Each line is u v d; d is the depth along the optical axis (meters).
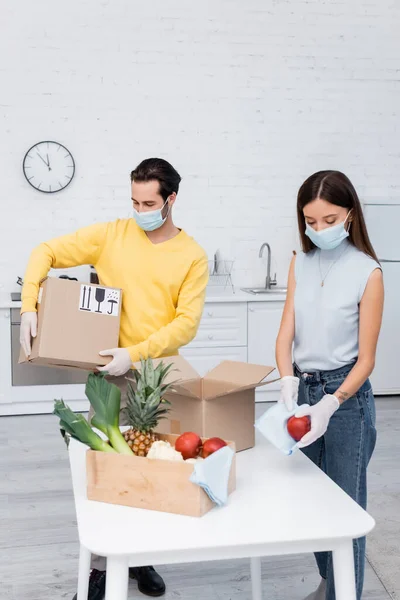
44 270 2.30
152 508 1.50
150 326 2.31
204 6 5.25
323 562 2.21
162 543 1.34
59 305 2.12
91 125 5.20
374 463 3.93
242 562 2.79
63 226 5.25
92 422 1.63
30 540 2.95
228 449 1.56
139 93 5.24
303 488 1.62
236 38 5.32
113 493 1.53
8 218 5.17
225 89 5.36
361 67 5.51
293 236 5.57
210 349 5.00
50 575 2.65
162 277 2.29
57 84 5.13
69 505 3.32
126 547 1.33
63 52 5.11
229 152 5.42
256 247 5.54
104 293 2.20
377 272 1.92
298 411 1.72
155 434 1.68
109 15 5.14
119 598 1.34
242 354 5.04
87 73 5.16
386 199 5.24
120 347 2.35
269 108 5.43
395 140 5.62
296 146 5.50
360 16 5.45
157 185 2.20
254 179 5.48
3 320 4.71
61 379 4.84
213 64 5.32
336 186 1.87
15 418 4.78
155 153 5.32
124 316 2.32
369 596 2.54
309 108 5.48
